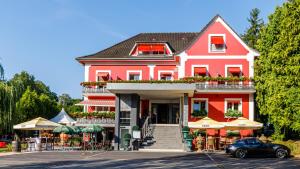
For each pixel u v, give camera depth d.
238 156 30.92
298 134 41.47
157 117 50.56
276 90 39.34
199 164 24.98
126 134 40.31
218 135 44.88
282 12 40.53
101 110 51.03
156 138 41.47
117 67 51.06
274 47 40.69
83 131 39.59
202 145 40.00
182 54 47.62
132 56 50.91
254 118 48.09
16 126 41.31
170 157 30.25
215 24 47.81
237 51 47.19
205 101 47.06
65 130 38.66
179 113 49.50
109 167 22.91
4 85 43.38
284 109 38.75
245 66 46.94
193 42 47.72
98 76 51.12
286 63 39.16
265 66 43.06
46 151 38.25
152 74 50.50
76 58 50.88
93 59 50.75
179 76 47.69
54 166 23.44
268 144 31.55
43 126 40.81
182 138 39.84
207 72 47.28
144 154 33.25
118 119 41.84
